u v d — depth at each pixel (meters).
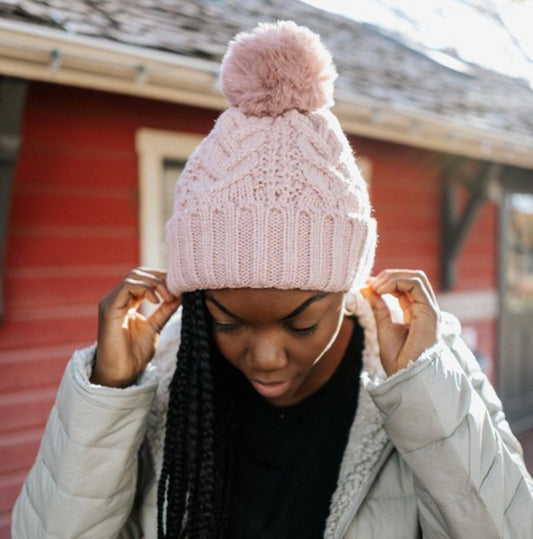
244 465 1.29
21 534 1.28
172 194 3.79
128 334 1.23
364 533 1.19
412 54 7.27
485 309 6.64
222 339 1.12
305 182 1.07
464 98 5.64
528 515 1.13
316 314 1.07
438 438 1.11
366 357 1.29
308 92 1.11
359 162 4.96
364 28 6.99
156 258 3.68
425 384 1.11
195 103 3.25
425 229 5.69
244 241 1.05
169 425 1.24
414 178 5.51
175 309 1.27
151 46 2.84
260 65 1.10
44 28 2.50
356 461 1.21
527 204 7.24
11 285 3.21
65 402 1.21
